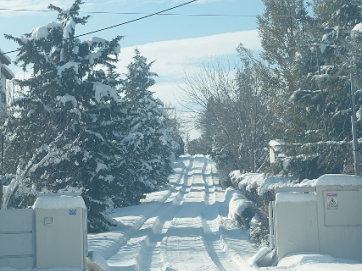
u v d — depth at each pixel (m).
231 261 25.41
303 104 29.33
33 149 30.25
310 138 29.33
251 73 62.78
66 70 36.34
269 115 61.47
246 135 62.91
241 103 63.38
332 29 28.81
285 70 44.12
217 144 86.50
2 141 27.06
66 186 32.78
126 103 38.50
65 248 19.58
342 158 27.36
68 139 33.06
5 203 25.55
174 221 44.69
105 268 21.14
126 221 42.62
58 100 35.69
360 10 28.33
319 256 20.70
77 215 19.70
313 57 30.33
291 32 48.59
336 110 28.31
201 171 110.94
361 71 26.25
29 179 28.88
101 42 38.06
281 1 48.47
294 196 21.88
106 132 38.25
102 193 37.56
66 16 38.03
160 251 28.98
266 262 22.11
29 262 19.52
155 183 63.50
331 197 21.84
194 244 31.11
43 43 37.34
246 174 56.88
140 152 57.09
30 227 19.62
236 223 39.50
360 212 21.81
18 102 35.09
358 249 21.69
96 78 38.72
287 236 21.72
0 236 19.48
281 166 29.77
